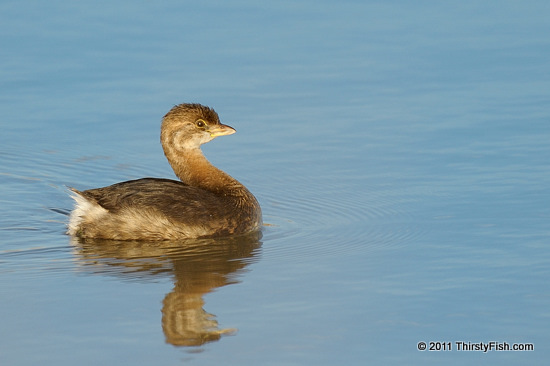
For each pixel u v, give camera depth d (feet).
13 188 59.11
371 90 73.05
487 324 40.06
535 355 37.65
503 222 51.78
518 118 66.95
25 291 43.91
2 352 37.91
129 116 69.77
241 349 38.11
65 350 38.06
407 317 40.78
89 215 51.34
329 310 41.60
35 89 73.92
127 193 51.55
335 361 37.14
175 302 42.63
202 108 55.47
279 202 57.31
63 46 81.30
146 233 50.98
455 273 45.44
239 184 54.44
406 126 66.95
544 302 41.93
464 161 61.00
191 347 38.24
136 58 79.30
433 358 37.45
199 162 55.52
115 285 44.70
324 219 54.54
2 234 51.93
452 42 81.05
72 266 47.19
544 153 61.21
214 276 45.96
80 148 65.36
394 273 45.75
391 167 61.11
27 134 67.26
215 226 51.83
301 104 71.20
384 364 37.01
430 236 50.57
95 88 74.08
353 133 66.44
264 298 43.09
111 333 39.52
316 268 46.83
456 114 68.23
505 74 74.59
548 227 50.67
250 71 76.74
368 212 54.95
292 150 64.54
